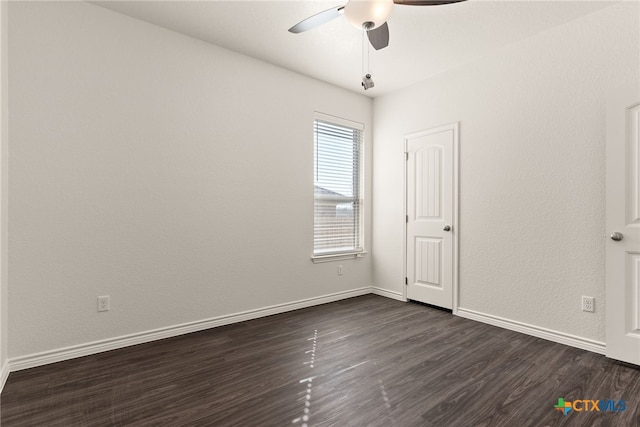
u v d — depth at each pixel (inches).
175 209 109.1
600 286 95.6
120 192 98.8
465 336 109.6
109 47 97.0
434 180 141.1
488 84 122.3
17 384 77.4
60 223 89.6
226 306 120.7
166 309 107.5
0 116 74.8
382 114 164.2
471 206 128.0
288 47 119.0
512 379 80.9
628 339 87.3
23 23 84.5
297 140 140.3
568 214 102.0
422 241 146.6
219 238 118.9
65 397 72.5
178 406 69.5
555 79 104.7
